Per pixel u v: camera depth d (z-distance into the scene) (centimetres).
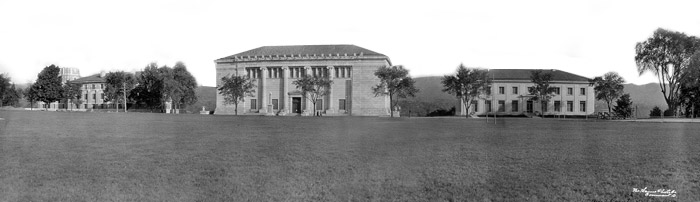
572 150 1936
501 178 1327
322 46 9956
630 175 1344
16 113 6194
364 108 9106
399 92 7506
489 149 1988
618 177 1320
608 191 1171
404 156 1758
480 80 7231
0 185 1233
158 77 10331
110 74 10669
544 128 3575
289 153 1850
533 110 9331
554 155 1772
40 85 10925
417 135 2795
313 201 1104
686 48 6825
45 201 1088
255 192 1180
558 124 4316
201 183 1273
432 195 1155
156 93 10688
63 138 2459
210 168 1488
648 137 2572
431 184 1266
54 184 1249
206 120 4866
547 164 1550
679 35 6862
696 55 6500
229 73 9788
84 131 2983
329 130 3269
